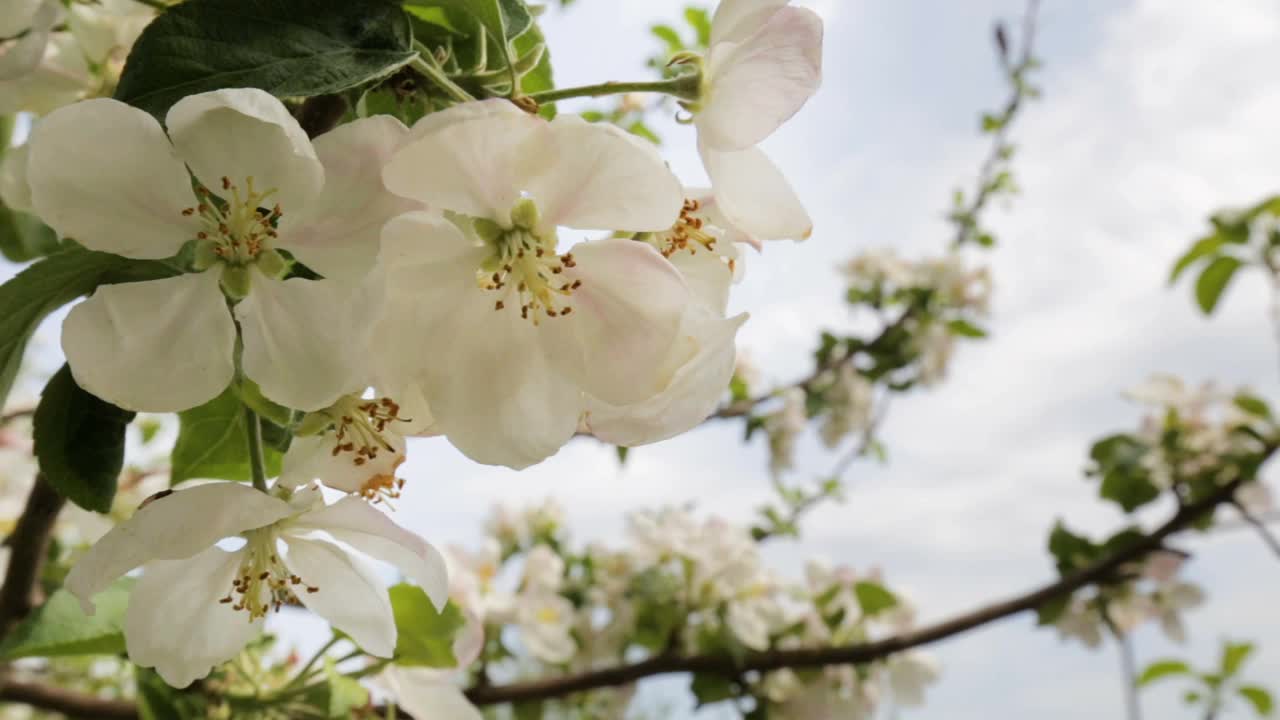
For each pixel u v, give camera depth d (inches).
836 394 43.6
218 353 11.0
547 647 29.5
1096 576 30.5
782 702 29.4
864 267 46.8
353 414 11.5
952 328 45.6
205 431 12.9
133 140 10.8
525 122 10.8
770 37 11.8
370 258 10.9
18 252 15.0
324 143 10.7
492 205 11.1
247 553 12.1
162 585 12.1
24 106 14.0
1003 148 47.6
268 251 11.1
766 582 31.3
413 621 15.1
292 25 11.2
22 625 13.7
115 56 14.2
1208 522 32.3
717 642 29.1
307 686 15.7
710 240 12.2
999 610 30.0
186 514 11.0
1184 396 34.3
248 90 10.5
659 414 11.5
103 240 10.9
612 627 31.9
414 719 15.8
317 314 10.9
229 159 10.9
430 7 11.8
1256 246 33.3
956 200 48.1
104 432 12.1
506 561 37.5
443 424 11.2
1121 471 33.6
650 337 11.3
